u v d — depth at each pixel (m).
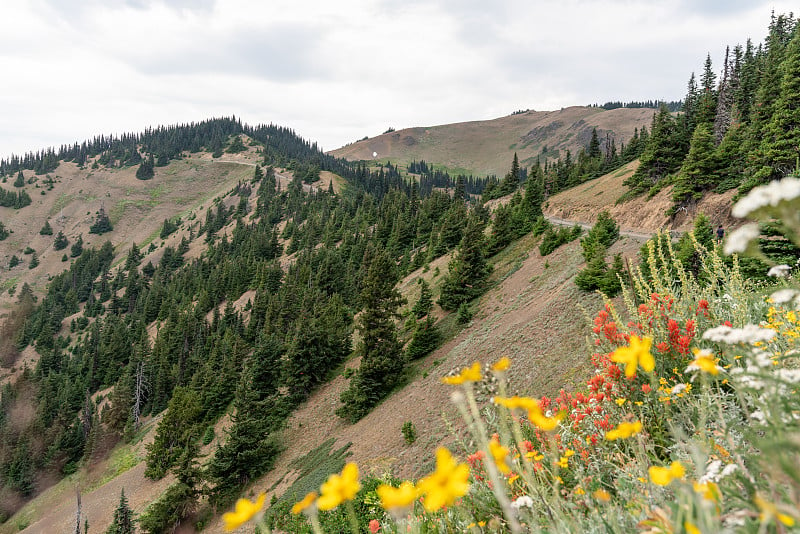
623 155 84.19
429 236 99.81
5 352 131.38
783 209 0.97
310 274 97.56
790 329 3.20
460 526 2.92
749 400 2.51
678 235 33.47
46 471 64.94
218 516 37.91
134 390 83.38
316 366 51.91
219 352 79.31
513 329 34.94
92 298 161.75
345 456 34.12
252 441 40.53
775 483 1.28
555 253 49.78
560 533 1.96
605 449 3.19
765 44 62.69
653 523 1.65
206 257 170.50
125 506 38.59
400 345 45.78
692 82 68.75
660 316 4.44
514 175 107.25
